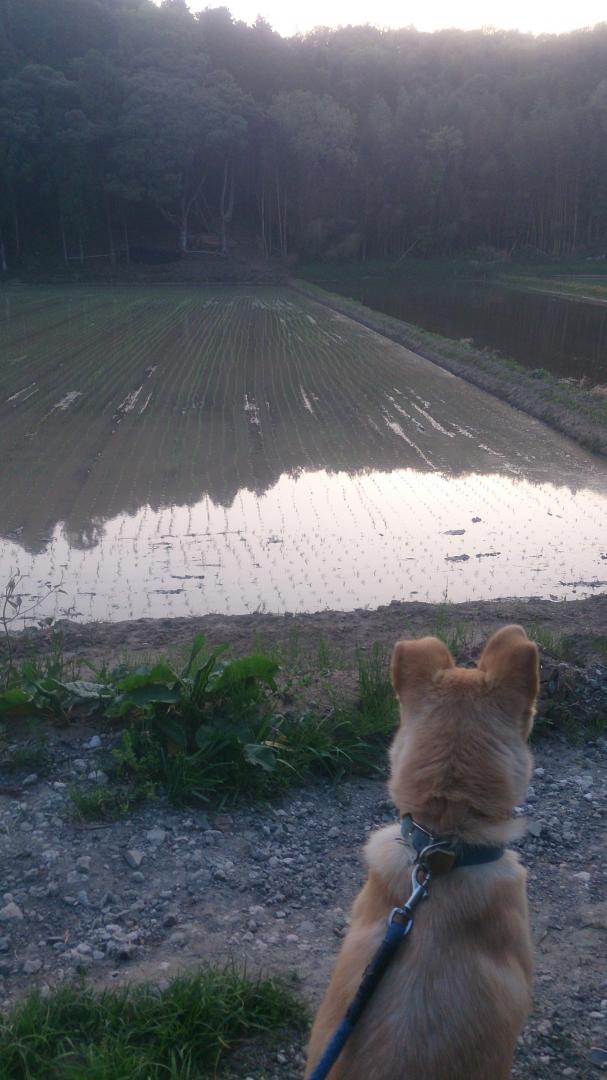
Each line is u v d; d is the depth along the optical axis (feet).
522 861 14.80
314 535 46.98
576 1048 10.86
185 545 44.93
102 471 59.72
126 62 328.49
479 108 365.81
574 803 16.62
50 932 12.67
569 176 359.05
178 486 56.49
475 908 6.89
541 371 93.25
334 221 342.85
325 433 72.69
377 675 20.24
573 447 70.08
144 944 12.49
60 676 19.77
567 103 390.01
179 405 82.43
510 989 6.79
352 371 104.53
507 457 66.18
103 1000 11.02
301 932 12.84
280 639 26.84
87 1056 10.08
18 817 15.21
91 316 161.17
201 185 316.19
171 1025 10.69
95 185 287.89
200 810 15.78
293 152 329.11
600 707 19.94
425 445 69.51
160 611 35.55
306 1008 11.24
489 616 29.43
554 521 50.16
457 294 237.86
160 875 13.97
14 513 50.21
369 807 16.33
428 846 6.88
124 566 41.39
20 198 297.74
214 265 299.58
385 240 354.54
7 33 329.11
